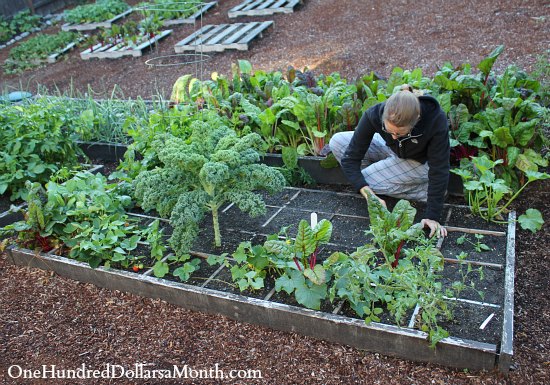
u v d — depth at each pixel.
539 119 3.96
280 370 2.72
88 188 3.93
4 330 3.23
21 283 3.65
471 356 2.53
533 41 6.89
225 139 3.35
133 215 4.12
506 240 3.38
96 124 5.55
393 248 3.03
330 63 7.46
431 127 3.20
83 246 3.41
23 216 4.44
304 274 2.89
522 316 2.89
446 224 3.61
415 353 2.65
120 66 8.92
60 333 3.16
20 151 4.80
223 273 3.32
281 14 9.64
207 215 4.03
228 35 9.05
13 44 10.95
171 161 3.12
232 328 3.03
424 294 2.61
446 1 8.66
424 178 3.77
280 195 4.25
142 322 3.17
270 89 4.98
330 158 4.19
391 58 7.27
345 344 2.81
